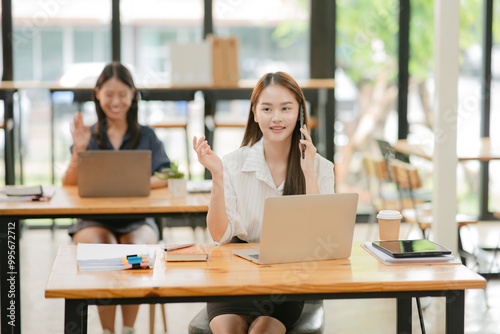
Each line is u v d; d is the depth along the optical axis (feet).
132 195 11.38
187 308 13.55
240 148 9.11
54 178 19.49
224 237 8.55
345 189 21.40
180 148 20.63
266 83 8.60
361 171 21.38
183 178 11.41
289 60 21.16
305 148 8.75
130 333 11.12
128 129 12.66
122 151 11.15
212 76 19.97
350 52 21.11
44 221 20.56
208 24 20.72
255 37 21.01
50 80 20.27
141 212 10.57
